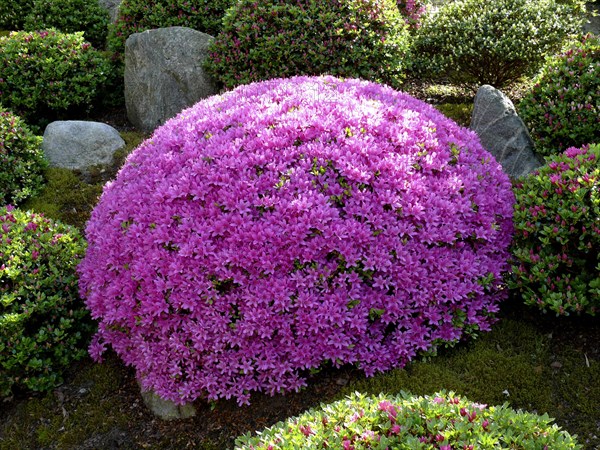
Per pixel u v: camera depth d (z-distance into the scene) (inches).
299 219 157.5
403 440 101.8
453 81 342.6
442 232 168.1
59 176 292.2
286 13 293.3
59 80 340.2
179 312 163.3
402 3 372.2
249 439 116.0
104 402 180.9
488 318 182.2
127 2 370.3
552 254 173.8
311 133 174.9
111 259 173.6
